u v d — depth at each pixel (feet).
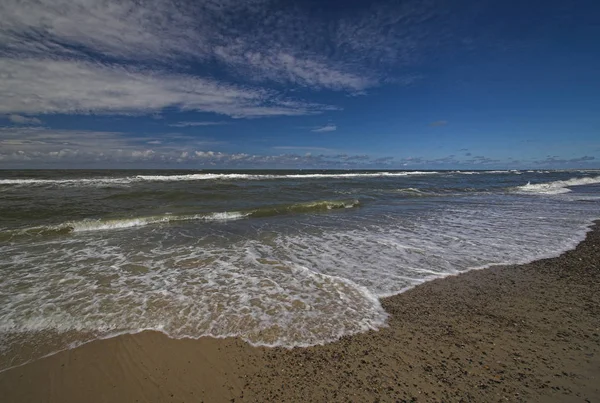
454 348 11.87
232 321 13.67
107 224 32.07
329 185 86.07
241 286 17.46
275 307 15.01
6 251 23.48
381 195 65.82
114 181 80.69
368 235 29.81
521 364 10.90
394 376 10.29
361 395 9.43
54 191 55.21
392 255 23.47
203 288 17.11
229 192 61.57
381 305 15.40
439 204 52.44
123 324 13.30
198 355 11.41
